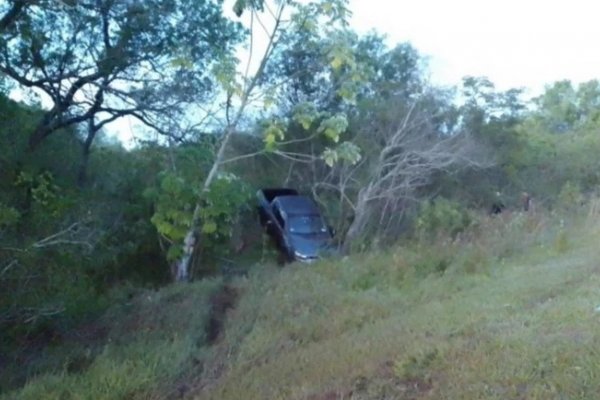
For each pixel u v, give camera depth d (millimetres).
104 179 16188
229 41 16344
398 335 7453
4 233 9070
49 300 9719
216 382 7535
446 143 20516
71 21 14406
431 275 11852
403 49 23750
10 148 11711
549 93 40656
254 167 20297
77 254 10789
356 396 5852
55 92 15000
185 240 14422
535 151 26953
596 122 36281
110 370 7840
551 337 6078
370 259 13664
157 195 14133
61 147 15414
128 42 15328
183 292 12242
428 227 17031
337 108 19953
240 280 13266
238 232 17781
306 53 17875
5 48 13172
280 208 18953
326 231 18656
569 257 11227
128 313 11148
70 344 9805
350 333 8500
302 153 19000
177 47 15492
